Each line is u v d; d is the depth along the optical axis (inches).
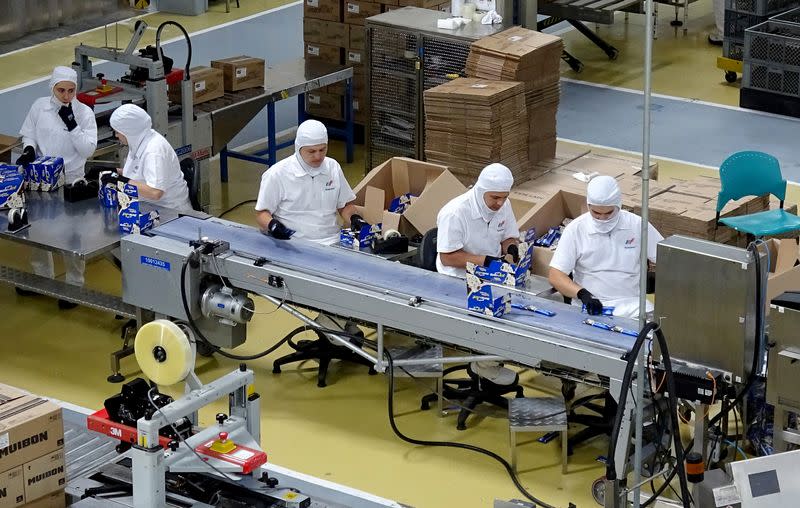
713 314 235.0
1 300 361.7
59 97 362.3
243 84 435.5
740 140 497.7
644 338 198.4
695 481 221.8
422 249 313.3
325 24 478.6
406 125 447.2
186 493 235.5
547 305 273.7
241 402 239.1
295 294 287.0
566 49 622.5
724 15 562.9
